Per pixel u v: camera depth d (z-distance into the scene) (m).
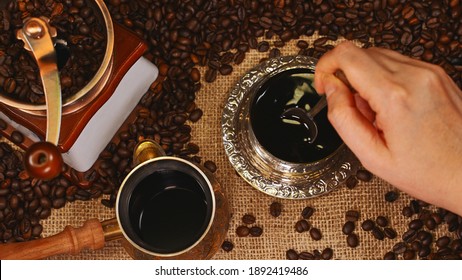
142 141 0.87
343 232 0.94
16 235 0.93
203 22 0.96
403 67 0.76
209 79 0.96
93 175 0.94
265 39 0.97
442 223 0.94
